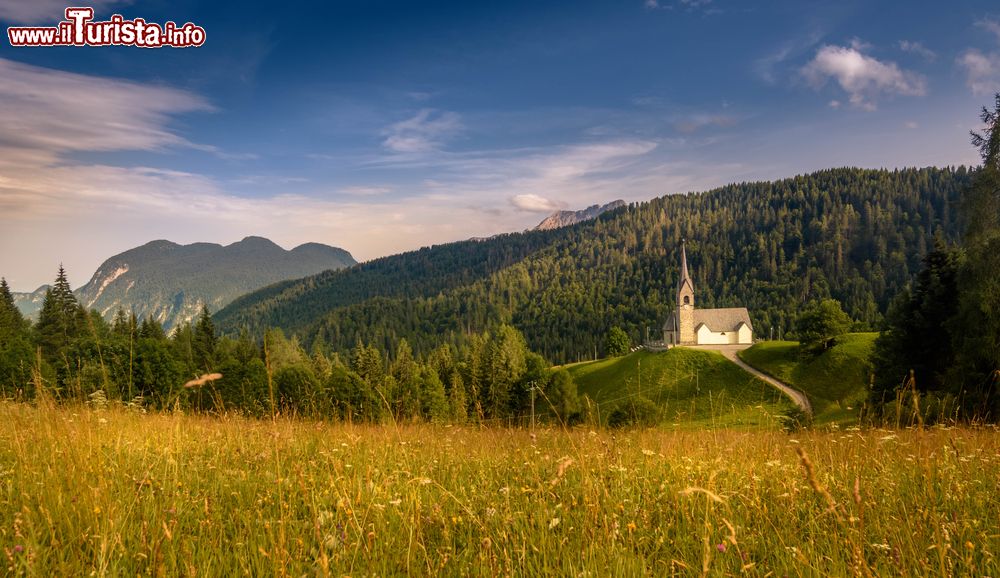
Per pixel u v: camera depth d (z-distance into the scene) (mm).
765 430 8516
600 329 194375
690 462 6184
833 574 3266
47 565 3293
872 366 32438
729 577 3363
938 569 3326
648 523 4484
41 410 6984
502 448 7766
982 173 25859
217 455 6324
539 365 51188
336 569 3383
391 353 191500
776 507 4750
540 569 3465
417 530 4109
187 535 3908
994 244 24188
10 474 4938
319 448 6730
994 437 7414
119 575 3324
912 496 4855
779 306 188250
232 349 76812
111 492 4352
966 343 22547
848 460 6316
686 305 96125
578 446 7250
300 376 28906
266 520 4066
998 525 4199
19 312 67250
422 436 8438
